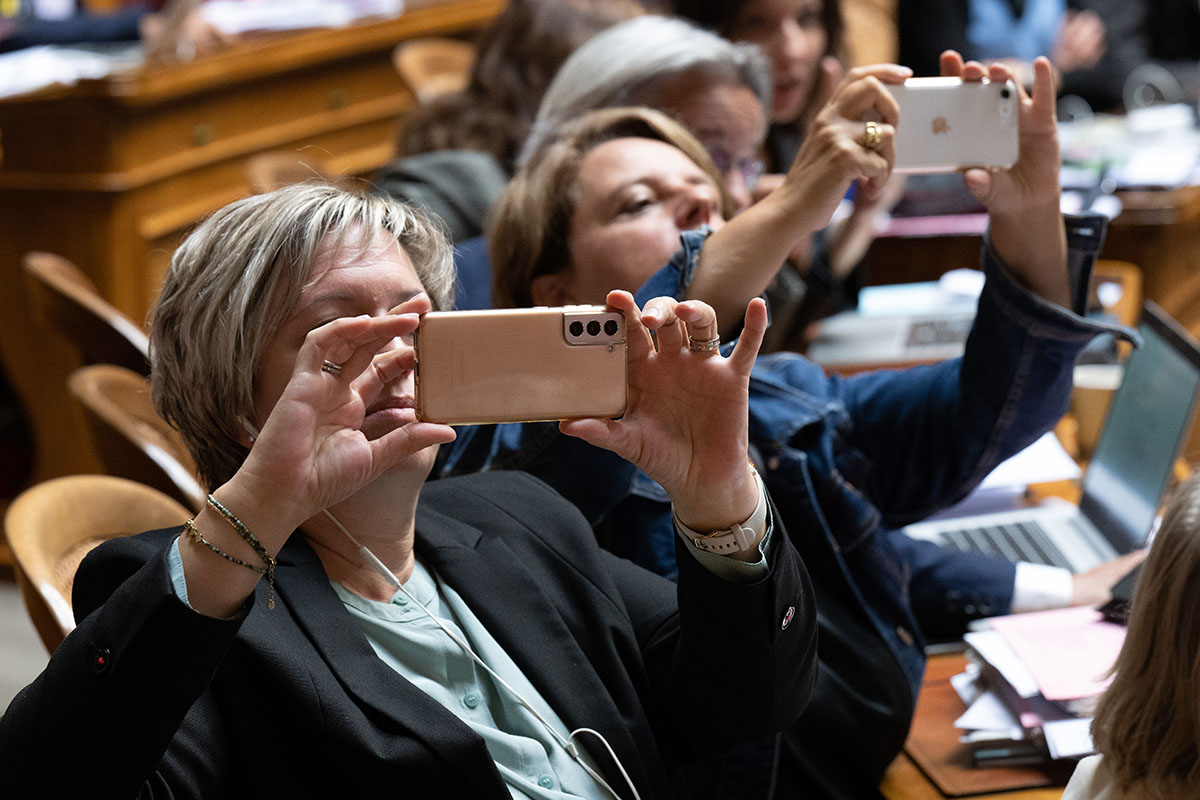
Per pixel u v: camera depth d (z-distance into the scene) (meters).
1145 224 4.57
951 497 2.48
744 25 3.96
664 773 1.69
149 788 1.36
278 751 1.46
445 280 1.75
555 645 1.69
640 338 1.47
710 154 2.79
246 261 1.53
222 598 1.29
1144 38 7.19
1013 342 2.30
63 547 1.95
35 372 4.86
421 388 1.41
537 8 4.09
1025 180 2.20
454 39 6.88
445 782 1.48
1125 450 2.75
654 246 2.27
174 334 1.57
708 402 1.47
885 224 4.35
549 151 2.41
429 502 1.85
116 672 1.27
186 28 5.55
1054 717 2.02
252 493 1.29
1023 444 2.40
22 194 4.84
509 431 2.14
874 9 7.46
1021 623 2.19
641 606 1.82
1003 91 2.15
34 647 4.20
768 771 1.95
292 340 1.53
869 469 2.38
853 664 2.12
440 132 4.12
